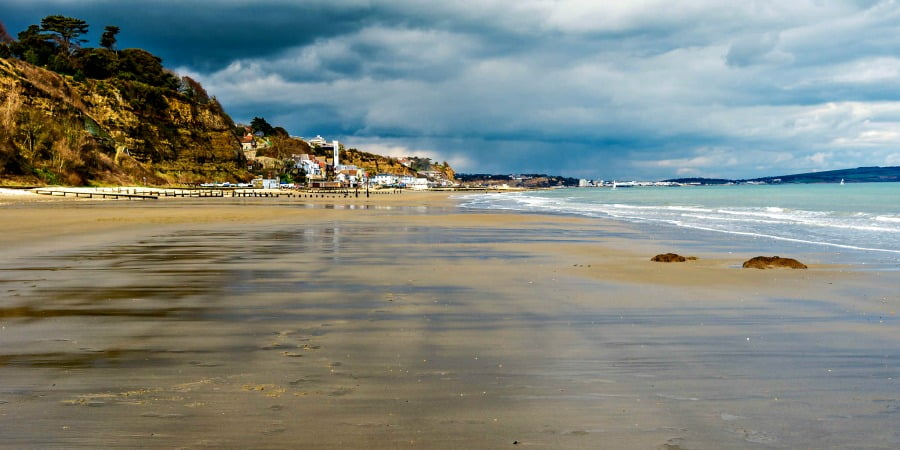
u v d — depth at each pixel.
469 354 7.25
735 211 49.34
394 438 4.67
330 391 5.82
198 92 176.00
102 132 116.62
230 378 6.24
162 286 12.53
